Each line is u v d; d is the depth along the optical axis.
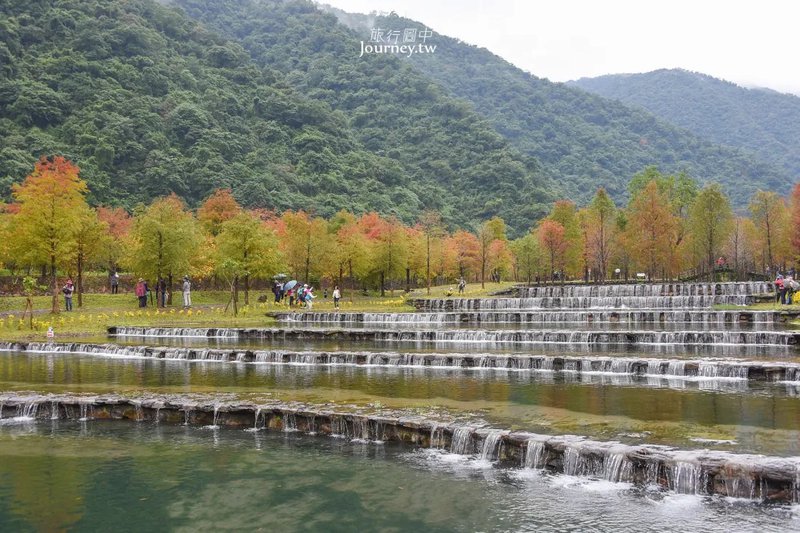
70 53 181.75
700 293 65.94
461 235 111.62
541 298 66.38
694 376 28.44
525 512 14.68
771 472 14.68
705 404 22.11
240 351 36.47
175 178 153.25
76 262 66.62
